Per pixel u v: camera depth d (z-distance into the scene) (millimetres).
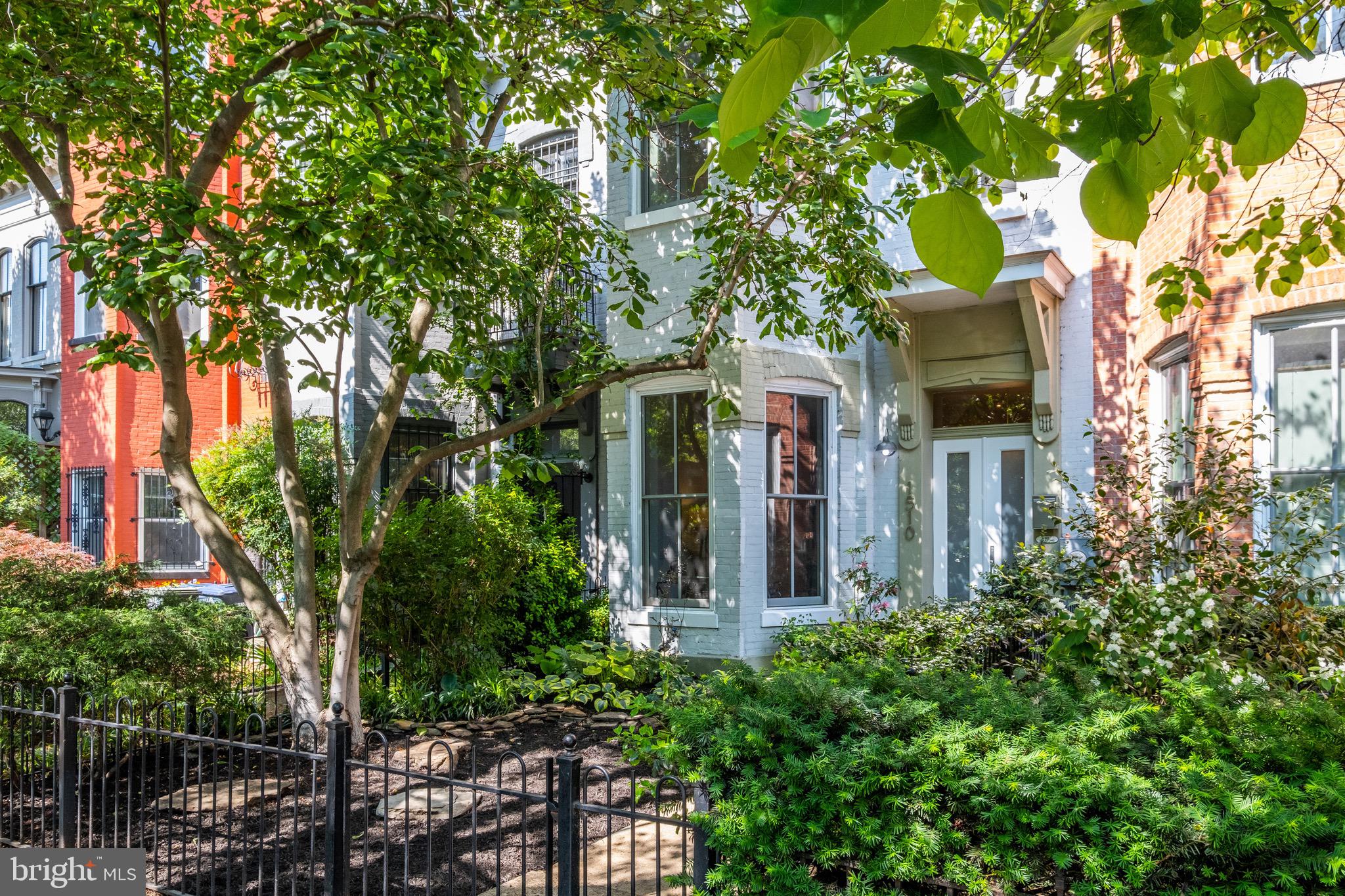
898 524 10000
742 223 7445
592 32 6289
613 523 10320
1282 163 5965
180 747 7348
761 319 7895
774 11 886
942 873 3059
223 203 6672
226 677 7980
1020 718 3551
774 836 3236
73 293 14438
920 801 3049
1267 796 2730
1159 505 6402
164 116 6961
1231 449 5930
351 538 7320
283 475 7578
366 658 9289
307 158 6609
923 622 7340
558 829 3578
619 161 10531
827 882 3379
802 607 9711
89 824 5215
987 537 9672
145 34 7484
